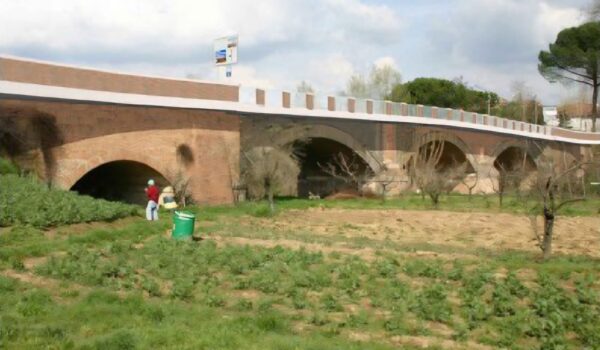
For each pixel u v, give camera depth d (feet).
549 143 250.37
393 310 40.06
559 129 259.19
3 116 91.66
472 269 53.83
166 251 60.18
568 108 334.03
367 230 90.38
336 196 164.76
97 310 37.27
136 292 43.39
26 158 94.02
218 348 30.17
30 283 45.32
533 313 39.60
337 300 42.24
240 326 34.71
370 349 31.40
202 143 122.52
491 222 102.89
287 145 147.64
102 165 115.85
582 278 49.93
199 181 121.80
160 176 116.78
